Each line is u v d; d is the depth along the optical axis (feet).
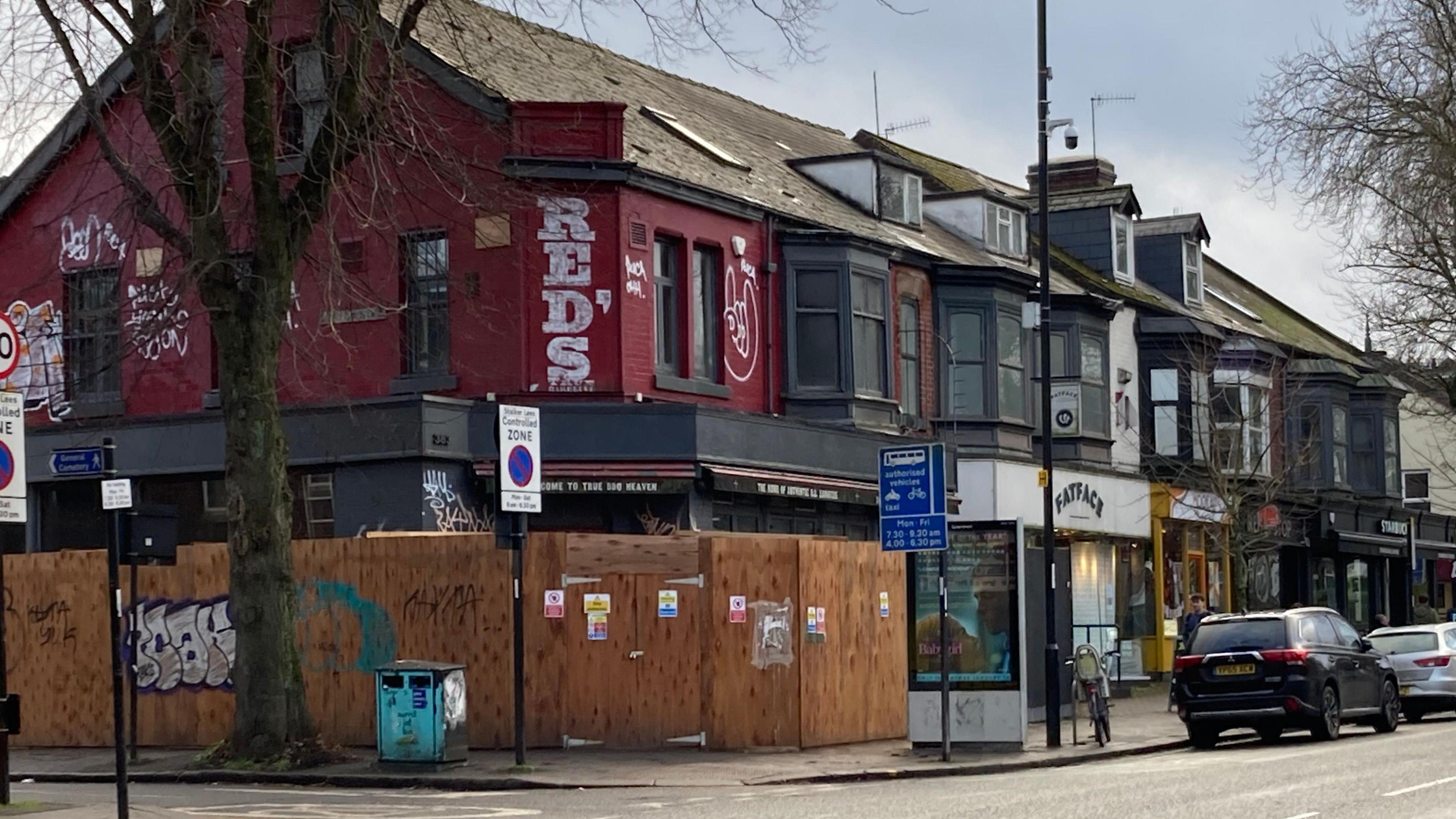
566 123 86.17
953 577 71.36
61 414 98.17
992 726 70.33
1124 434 129.90
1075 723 74.23
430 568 71.77
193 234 65.67
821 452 95.86
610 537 71.00
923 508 66.39
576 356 86.33
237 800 54.29
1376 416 163.43
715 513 88.99
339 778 61.00
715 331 93.97
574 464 85.15
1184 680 77.56
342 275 67.51
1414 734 81.15
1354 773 56.08
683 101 115.44
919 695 71.00
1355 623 166.30
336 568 73.15
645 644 70.59
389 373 88.53
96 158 88.12
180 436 90.12
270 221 65.62
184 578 75.20
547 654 70.38
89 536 95.76
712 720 70.08
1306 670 75.82
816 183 111.34
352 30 66.39
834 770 62.80
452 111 87.30
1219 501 132.36
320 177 65.87
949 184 139.23
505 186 80.94
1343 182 102.73
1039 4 78.64
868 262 101.65
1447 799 47.11
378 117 64.85
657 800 52.54
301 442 84.58
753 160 107.04
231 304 65.46
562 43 108.58
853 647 75.00
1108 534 122.52
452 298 87.61
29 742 78.23
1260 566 146.82
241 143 88.12
